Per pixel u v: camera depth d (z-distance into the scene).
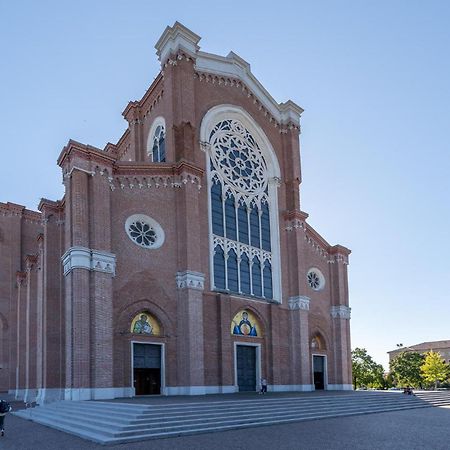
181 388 34.19
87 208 32.56
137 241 35.34
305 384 43.66
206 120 42.84
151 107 45.81
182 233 36.94
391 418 28.00
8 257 57.00
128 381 32.12
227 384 37.41
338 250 51.41
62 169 34.16
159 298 35.00
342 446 17.42
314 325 47.78
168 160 40.19
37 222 60.00
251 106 48.25
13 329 54.78
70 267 31.06
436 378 108.06
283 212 48.06
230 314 39.34
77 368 29.39
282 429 22.56
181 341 34.97
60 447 18.14
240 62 47.84
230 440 19.03
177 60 41.34
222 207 42.31
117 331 32.38
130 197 35.62
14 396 50.25
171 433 20.23
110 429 20.56
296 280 46.00
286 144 50.38
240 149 46.03
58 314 37.44
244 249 43.28
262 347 42.16
